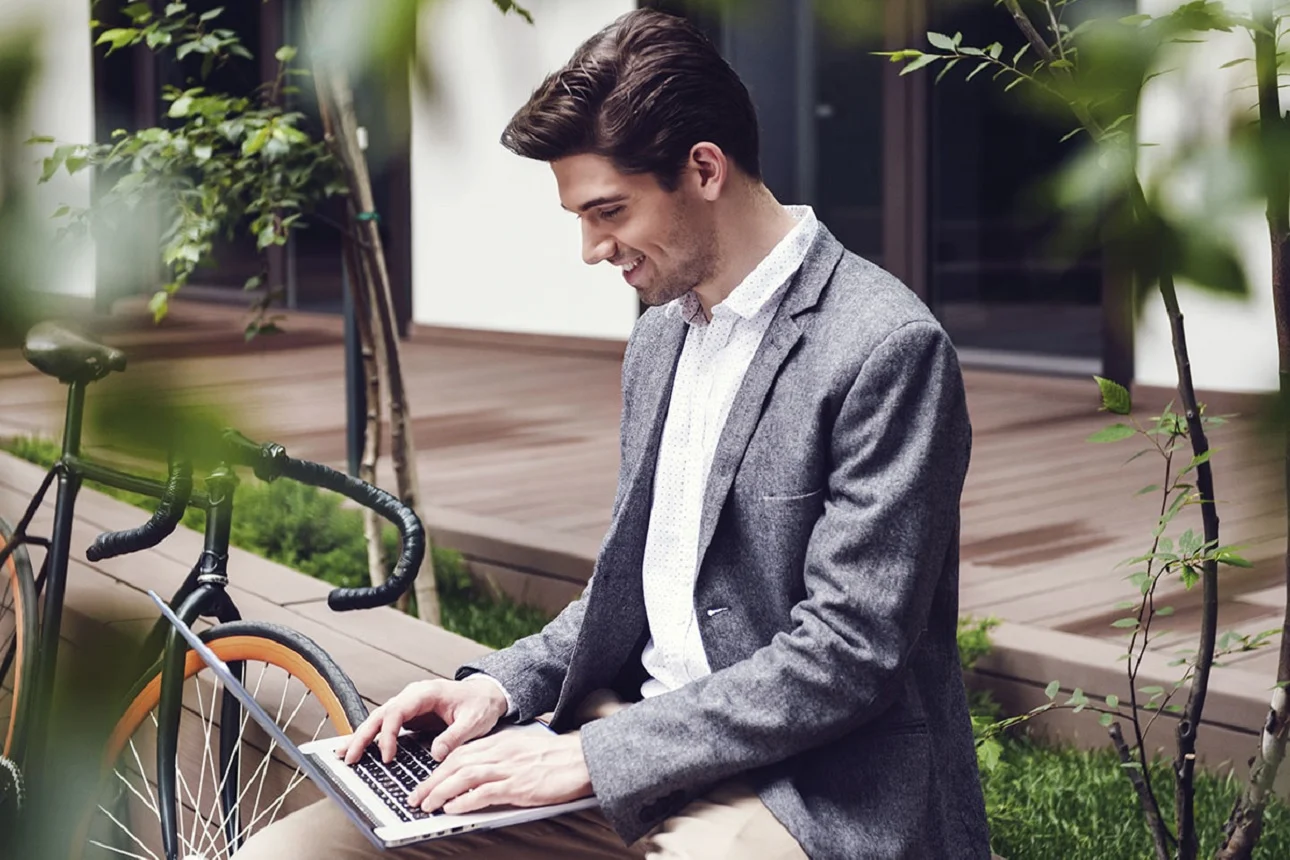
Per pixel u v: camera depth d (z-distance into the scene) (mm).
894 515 1465
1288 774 1862
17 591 2447
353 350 4977
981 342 7840
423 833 1481
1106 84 357
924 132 7738
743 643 1597
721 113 1531
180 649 2236
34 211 281
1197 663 1887
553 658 1822
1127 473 5562
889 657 1456
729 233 1582
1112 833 2701
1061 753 3176
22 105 266
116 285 314
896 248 7891
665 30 1519
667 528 1686
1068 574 4156
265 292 3299
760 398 1567
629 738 1499
